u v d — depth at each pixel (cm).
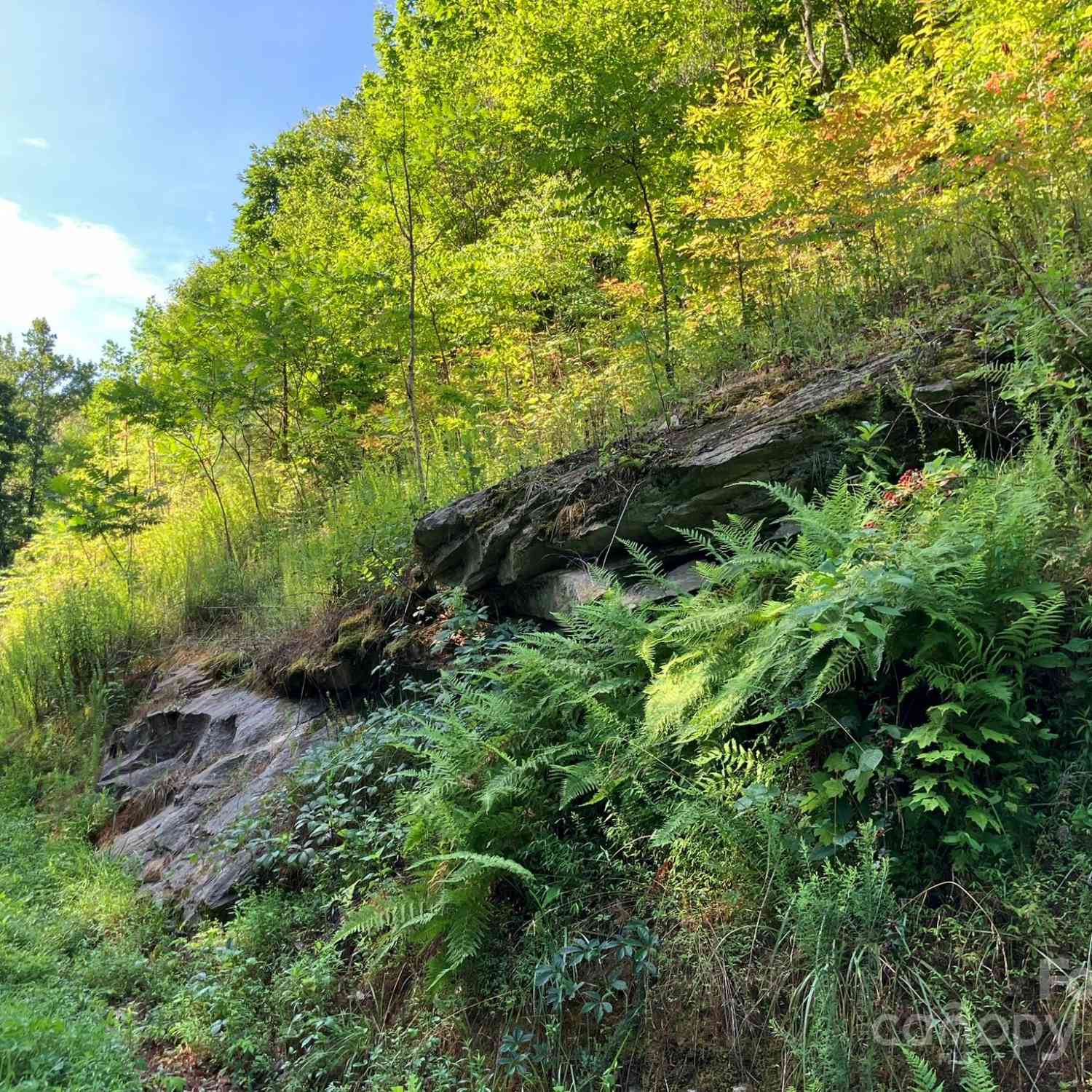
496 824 357
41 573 1217
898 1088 228
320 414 935
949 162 585
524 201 1093
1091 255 461
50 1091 304
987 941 242
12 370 4347
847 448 412
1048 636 280
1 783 785
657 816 337
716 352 604
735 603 343
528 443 706
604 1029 297
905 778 279
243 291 945
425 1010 345
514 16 1063
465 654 482
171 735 729
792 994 255
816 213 595
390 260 993
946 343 451
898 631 281
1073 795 262
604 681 371
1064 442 323
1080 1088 211
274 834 485
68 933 489
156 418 974
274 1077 359
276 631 729
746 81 729
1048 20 612
